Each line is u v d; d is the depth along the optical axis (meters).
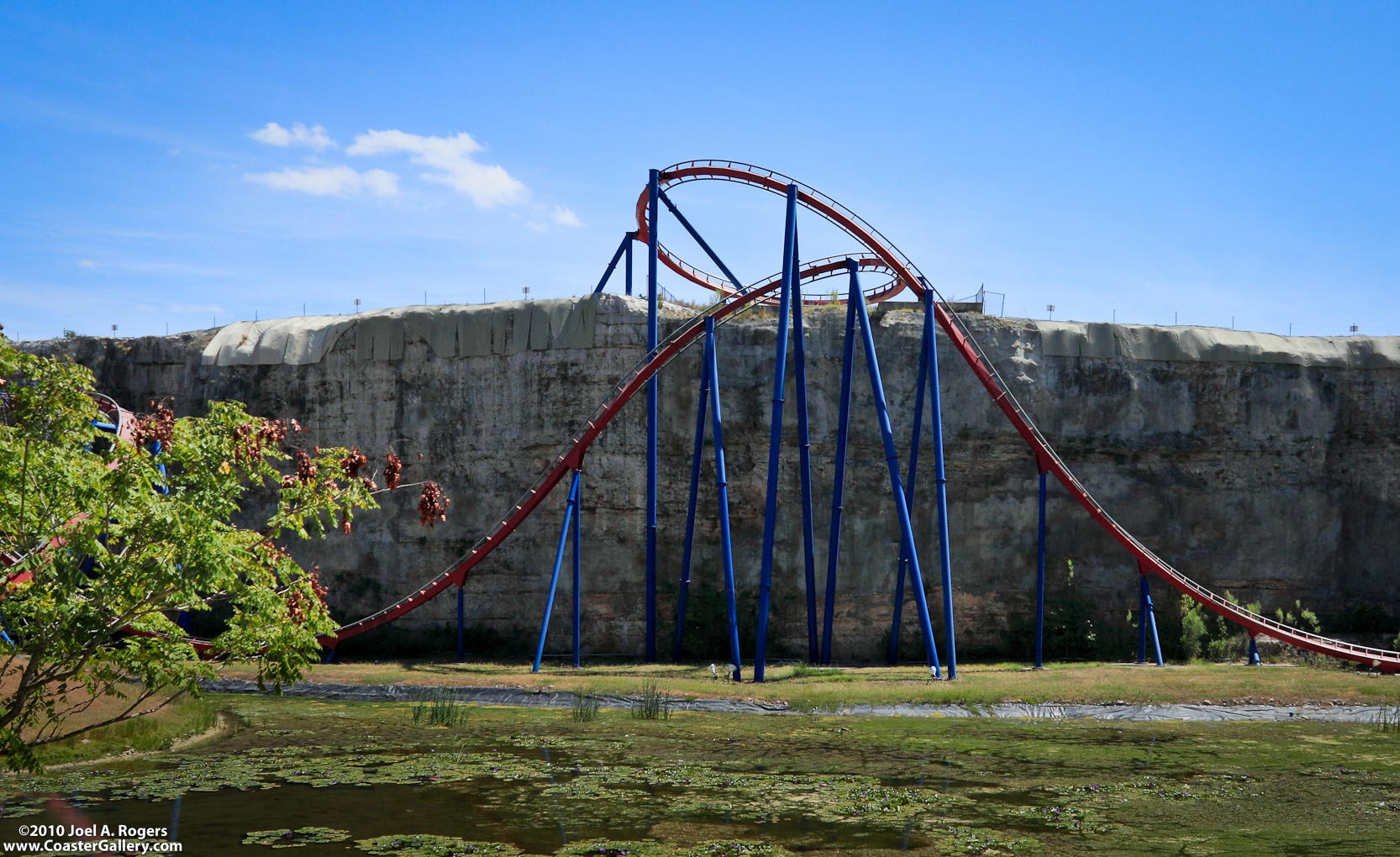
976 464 35.84
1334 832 12.38
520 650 34.81
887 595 34.97
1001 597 35.25
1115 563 35.75
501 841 11.48
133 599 11.86
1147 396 36.56
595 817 12.66
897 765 16.48
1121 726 20.89
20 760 12.09
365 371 37.28
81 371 12.24
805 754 17.27
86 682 12.80
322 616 13.79
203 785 14.12
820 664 32.22
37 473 11.38
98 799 13.15
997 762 16.83
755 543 35.28
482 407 36.38
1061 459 36.12
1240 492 36.38
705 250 36.25
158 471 12.21
